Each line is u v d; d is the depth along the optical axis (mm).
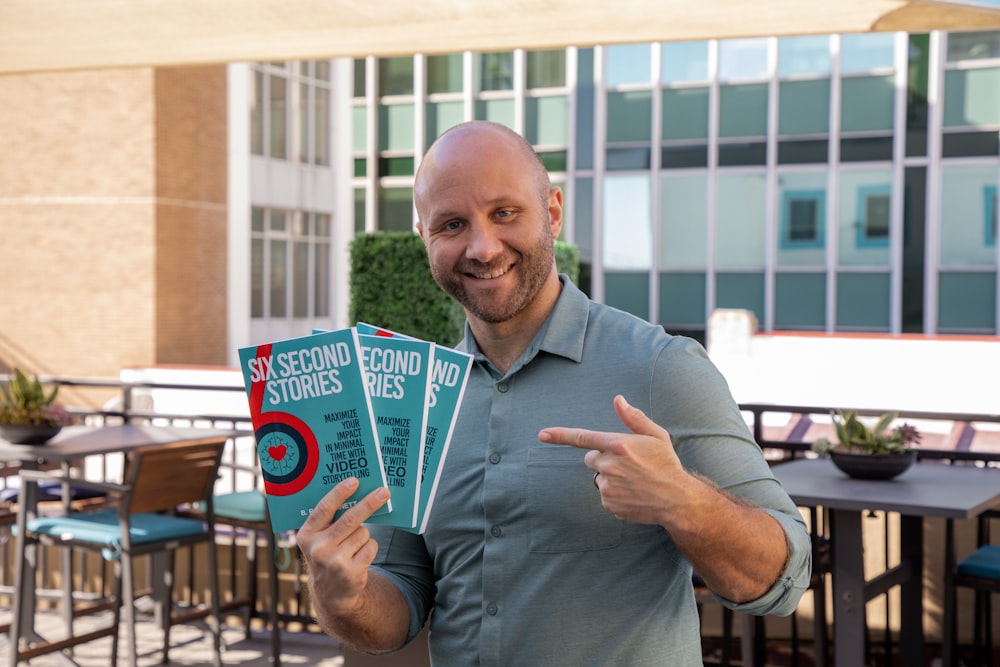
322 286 18188
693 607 1382
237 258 16000
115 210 14531
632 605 1315
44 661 4445
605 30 3875
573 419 1347
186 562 5223
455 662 1425
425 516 1237
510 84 15766
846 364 10914
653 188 15023
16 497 5160
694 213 14914
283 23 3912
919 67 13875
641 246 15117
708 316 14852
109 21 3928
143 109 14375
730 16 3629
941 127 13836
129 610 3973
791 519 1274
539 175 1375
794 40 14414
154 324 14398
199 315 15250
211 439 4258
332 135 18250
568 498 1322
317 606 1313
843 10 3486
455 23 3854
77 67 4676
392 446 1234
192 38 4148
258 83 16531
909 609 3732
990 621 3676
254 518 4410
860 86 14164
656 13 3627
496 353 1441
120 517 3988
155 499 4066
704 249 14875
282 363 1230
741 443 1319
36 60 4555
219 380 11953
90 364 14617
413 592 1477
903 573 3561
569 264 9406
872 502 2977
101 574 5375
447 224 1354
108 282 14562
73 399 14641
